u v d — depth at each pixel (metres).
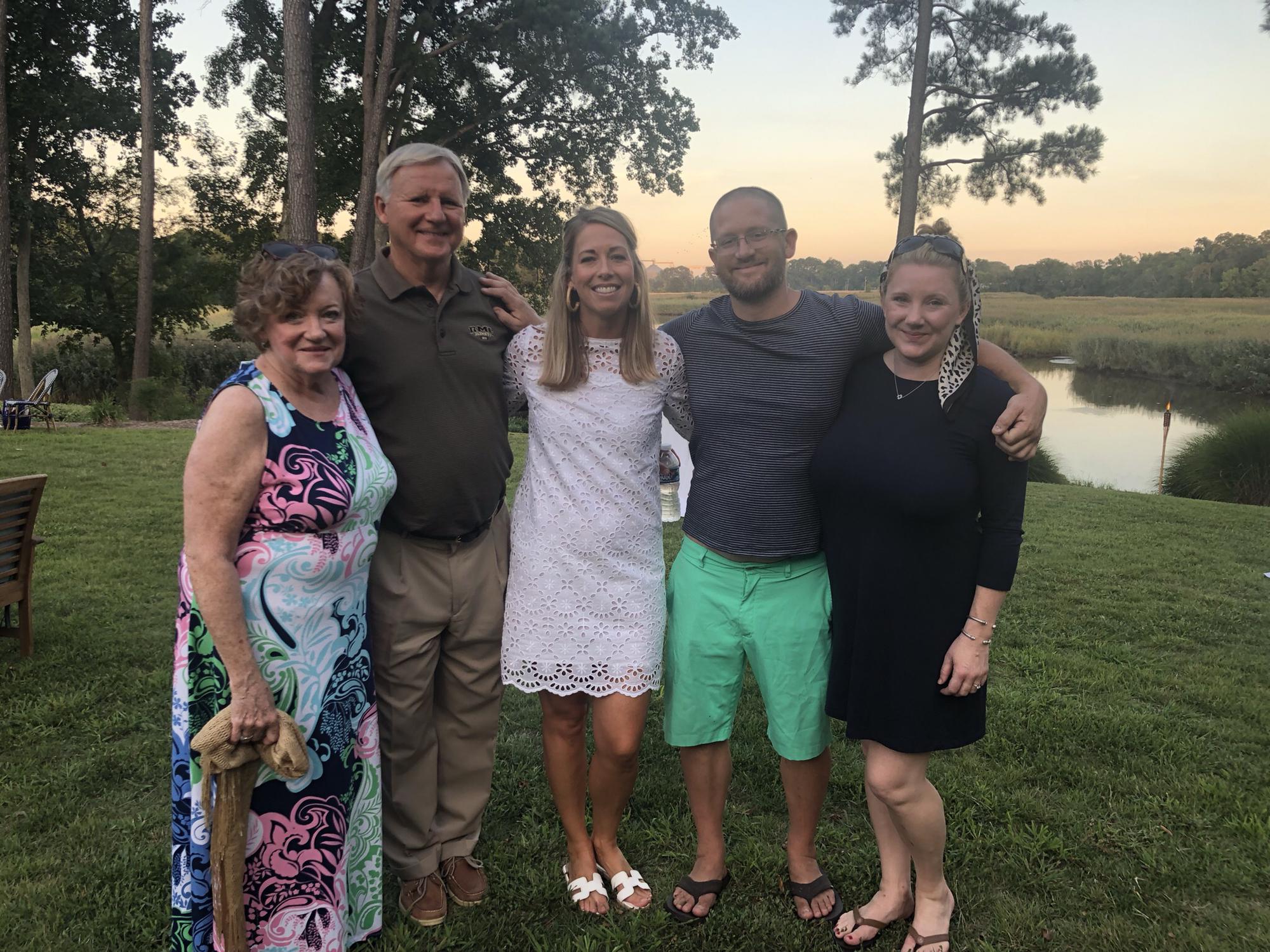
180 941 1.92
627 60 21.48
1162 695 3.92
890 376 2.13
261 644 1.85
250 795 1.85
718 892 2.46
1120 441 18.67
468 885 2.46
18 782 2.95
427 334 2.17
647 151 23.33
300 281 1.82
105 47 21.53
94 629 4.45
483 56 21.08
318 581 1.91
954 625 2.04
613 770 2.38
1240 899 2.45
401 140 21.27
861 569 2.10
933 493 1.98
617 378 2.23
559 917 2.39
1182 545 7.16
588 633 2.26
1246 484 12.27
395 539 2.26
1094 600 5.45
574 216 2.17
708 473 2.31
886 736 2.09
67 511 7.12
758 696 3.86
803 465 2.22
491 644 2.42
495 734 2.52
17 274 22.28
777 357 2.21
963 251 1.98
